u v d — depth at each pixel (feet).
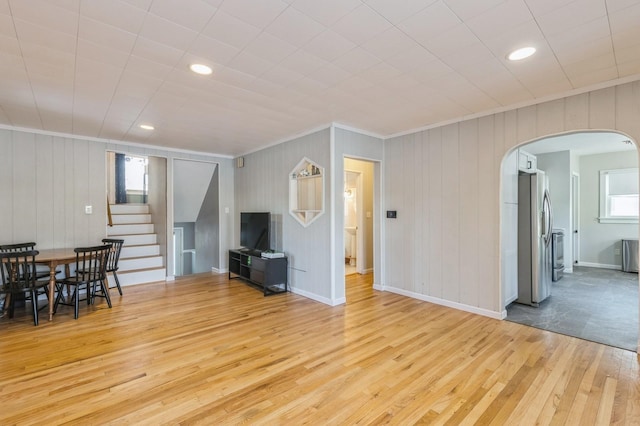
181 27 6.43
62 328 10.84
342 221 13.99
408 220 14.74
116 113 12.03
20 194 14.05
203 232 23.79
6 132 13.70
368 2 5.67
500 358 8.61
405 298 14.52
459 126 12.78
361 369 8.05
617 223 21.49
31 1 5.50
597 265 22.27
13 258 11.67
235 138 16.24
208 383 7.39
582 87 9.61
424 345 9.46
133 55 7.57
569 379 7.55
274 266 15.40
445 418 6.17
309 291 14.85
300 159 15.33
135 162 24.63
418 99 10.69
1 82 9.05
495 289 11.80
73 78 8.83
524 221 13.65
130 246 18.52
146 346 9.42
